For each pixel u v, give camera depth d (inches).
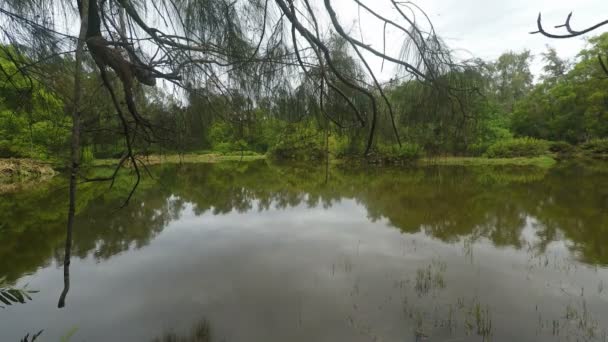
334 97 72.0
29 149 558.6
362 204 428.1
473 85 65.4
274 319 153.0
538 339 133.0
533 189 490.6
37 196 475.8
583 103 1050.7
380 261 222.1
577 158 1024.2
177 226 330.6
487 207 378.0
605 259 215.6
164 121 82.5
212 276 203.9
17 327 150.6
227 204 443.2
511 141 1059.3
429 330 140.2
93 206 422.3
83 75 67.0
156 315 159.3
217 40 65.3
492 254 229.1
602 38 1002.1
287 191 549.3
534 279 186.9
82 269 219.6
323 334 140.5
